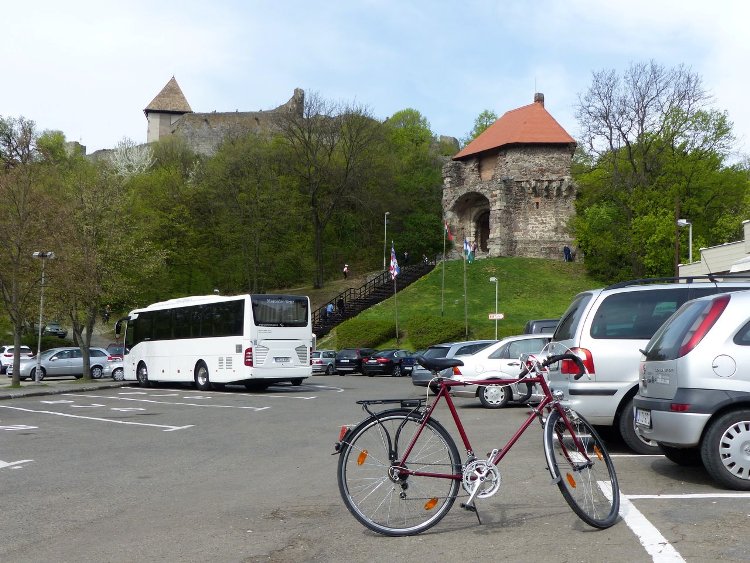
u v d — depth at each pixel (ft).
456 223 234.38
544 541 18.44
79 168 201.98
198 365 92.94
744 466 23.73
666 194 179.42
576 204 218.79
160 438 43.45
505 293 189.16
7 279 94.63
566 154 220.02
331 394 82.48
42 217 95.55
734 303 24.73
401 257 263.70
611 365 31.86
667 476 26.68
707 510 21.06
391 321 167.53
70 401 75.00
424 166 298.76
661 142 181.88
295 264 230.89
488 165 231.50
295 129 242.17
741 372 23.97
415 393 83.66
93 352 124.67
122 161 248.11
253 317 85.35
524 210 221.66
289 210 223.10
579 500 19.52
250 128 331.16
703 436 24.26
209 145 334.44
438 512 19.69
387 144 288.10
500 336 142.51
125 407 66.49
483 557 17.26
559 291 190.08
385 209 258.78
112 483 29.07
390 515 19.51
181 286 223.30
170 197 221.87
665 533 18.74
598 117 181.57
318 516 22.30
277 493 26.20
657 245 175.22
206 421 53.11
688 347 24.57
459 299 187.62
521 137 220.43
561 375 33.47
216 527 21.26
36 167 100.17
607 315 32.58
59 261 97.91
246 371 84.48
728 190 185.47
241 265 218.79
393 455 19.69
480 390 59.93
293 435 43.93
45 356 121.19
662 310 32.30
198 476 30.30
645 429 26.27
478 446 35.60
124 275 124.06
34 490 27.73
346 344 161.68
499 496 24.00
